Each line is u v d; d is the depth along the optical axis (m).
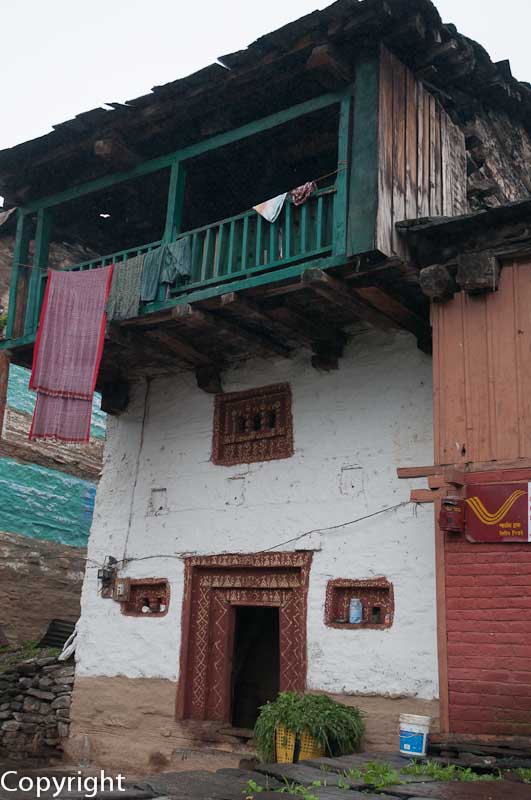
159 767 9.26
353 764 5.99
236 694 10.48
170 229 9.23
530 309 7.13
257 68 8.54
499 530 6.79
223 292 8.38
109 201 11.32
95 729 10.05
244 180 10.62
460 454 7.14
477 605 6.80
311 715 7.42
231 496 9.82
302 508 9.14
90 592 10.83
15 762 10.24
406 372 8.79
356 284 7.92
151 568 10.28
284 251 8.30
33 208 10.72
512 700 6.45
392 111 8.12
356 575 8.52
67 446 15.36
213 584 9.71
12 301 10.42
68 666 10.70
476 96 10.27
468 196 10.26
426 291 7.52
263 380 9.95
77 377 9.14
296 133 9.65
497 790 5.02
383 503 8.54
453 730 6.64
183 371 10.77
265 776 5.57
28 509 14.37
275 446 9.69
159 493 10.55
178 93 9.05
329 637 8.53
